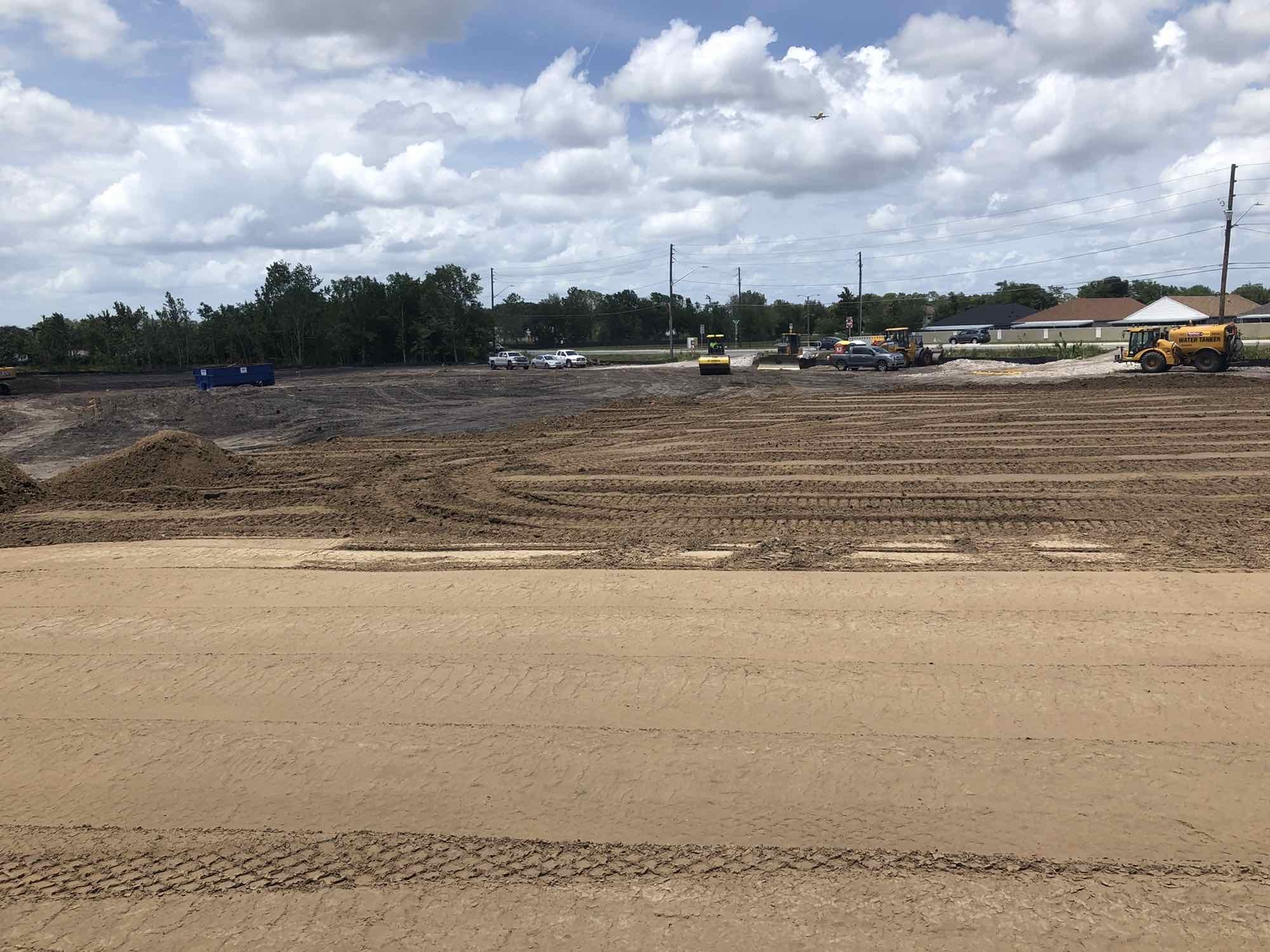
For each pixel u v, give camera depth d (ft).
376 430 92.53
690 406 112.06
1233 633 25.39
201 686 24.09
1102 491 50.06
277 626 28.58
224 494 56.24
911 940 13.94
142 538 44.52
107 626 29.22
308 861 16.49
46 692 24.13
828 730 20.42
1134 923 14.17
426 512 50.03
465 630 27.61
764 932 14.20
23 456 81.35
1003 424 83.35
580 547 39.14
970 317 382.63
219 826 17.71
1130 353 141.18
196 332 294.25
